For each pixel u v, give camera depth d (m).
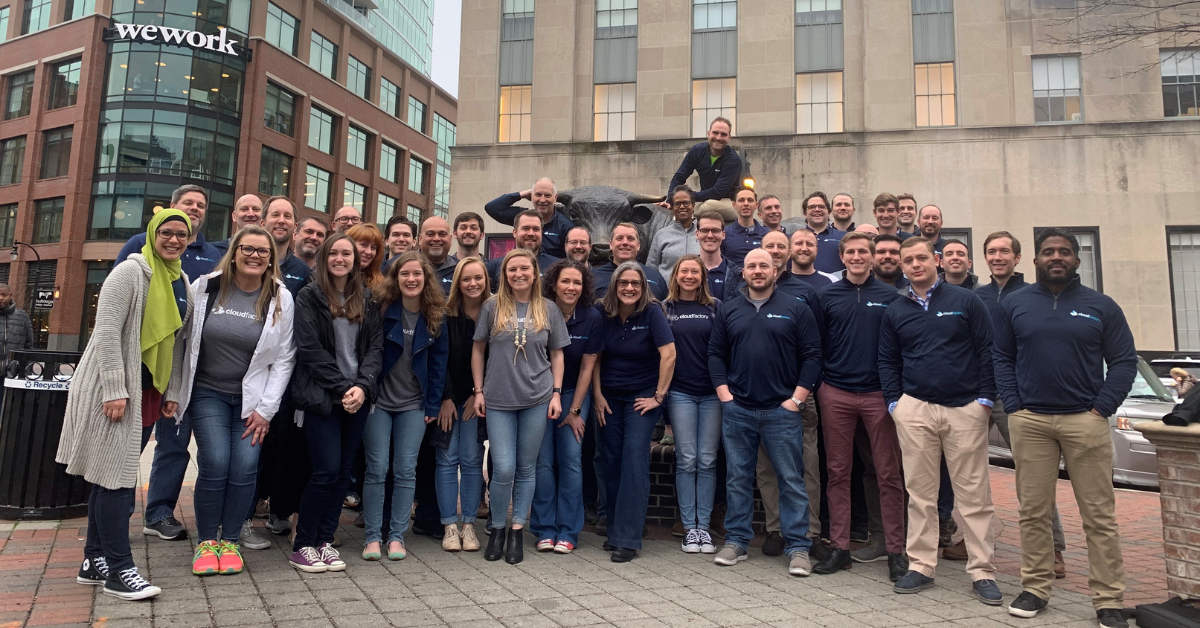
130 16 36.16
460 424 5.27
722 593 4.29
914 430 4.54
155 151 35.12
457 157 21.72
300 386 4.36
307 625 3.48
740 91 20.58
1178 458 3.91
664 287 6.10
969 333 4.53
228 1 37.56
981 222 19.16
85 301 34.69
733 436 5.08
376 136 48.44
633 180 20.77
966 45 19.70
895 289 5.08
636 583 4.45
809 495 5.40
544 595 4.12
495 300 5.09
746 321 5.05
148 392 4.04
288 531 5.43
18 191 36.97
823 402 5.07
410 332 4.90
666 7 21.19
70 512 5.58
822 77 20.48
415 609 3.79
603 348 5.31
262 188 38.94
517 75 21.89
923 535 4.51
